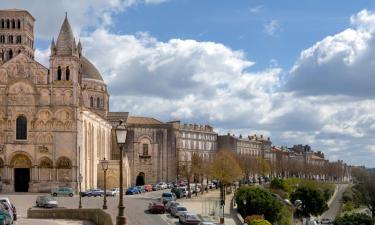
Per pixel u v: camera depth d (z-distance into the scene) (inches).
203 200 5743.1
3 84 5674.2
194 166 7672.2
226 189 6889.8
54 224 2928.2
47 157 5654.5
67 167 5669.3
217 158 6761.8
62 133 5684.1
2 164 5639.8
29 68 5698.8
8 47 6569.9
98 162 7027.6
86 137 6190.9
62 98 5693.9
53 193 5369.1
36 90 5684.1
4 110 5654.5
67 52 5713.6
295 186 7682.1
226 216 4547.2
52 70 5698.8
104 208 3408.0
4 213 2726.4
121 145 1731.1
